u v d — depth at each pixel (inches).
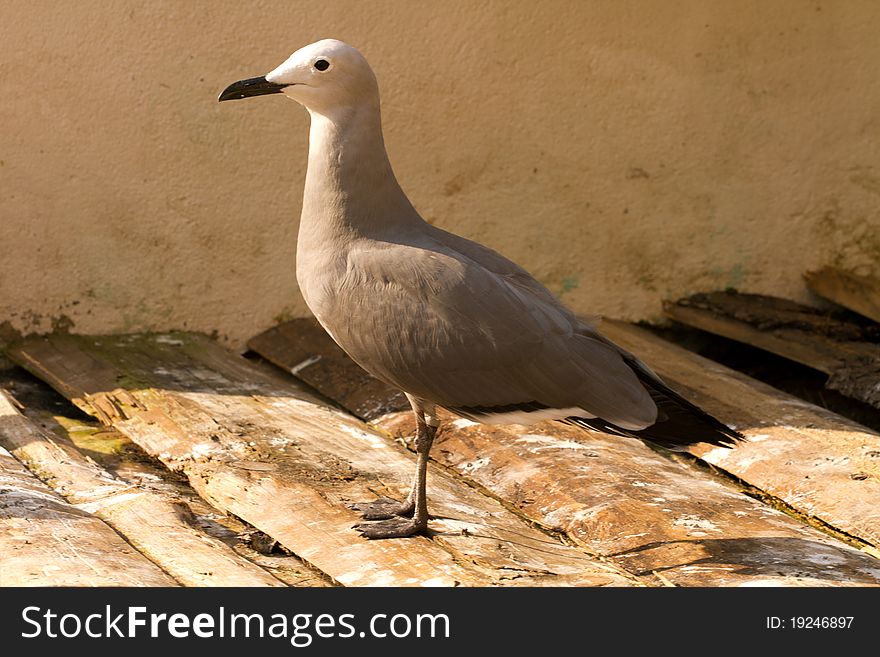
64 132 65.9
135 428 57.9
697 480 54.1
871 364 65.9
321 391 63.1
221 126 67.6
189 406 59.5
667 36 71.4
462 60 69.4
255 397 61.0
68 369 63.9
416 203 70.4
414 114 69.4
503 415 48.7
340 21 67.9
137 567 46.1
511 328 47.7
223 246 68.6
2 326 66.5
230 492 52.1
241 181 68.3
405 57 68.8
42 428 56.7
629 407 47.8
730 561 47.7
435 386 48.2
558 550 49.2
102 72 65.8
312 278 48.9
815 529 50.8
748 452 56.7
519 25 69.7
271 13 67.1
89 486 52.1
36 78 65.1
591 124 71.4
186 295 68.6
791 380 70.4
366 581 46.6
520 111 70.6
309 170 49.2
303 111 68.4
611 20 70.6
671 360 67.0
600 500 51.6
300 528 49.6
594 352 48.2
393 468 54.1
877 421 64.9
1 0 64.1
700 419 47.6
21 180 65.7
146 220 67.5
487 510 51.6
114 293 67.7
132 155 66.8
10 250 66.1
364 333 48.3
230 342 69.4
